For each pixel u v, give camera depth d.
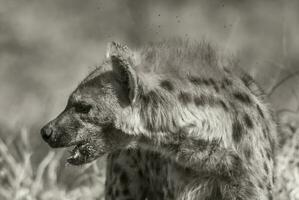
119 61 10.17
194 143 10.33
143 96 10.23
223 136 10.38
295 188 12.51
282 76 15.87
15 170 14.02
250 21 26.58
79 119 10.52
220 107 10.45
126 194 11.81
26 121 18.53
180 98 10.26
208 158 10.42
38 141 16.47
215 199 10.73
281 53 22.67
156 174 11.30
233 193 10.62
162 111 10.23
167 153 10.49
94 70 10.68
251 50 24.06
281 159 12.68
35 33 28.05
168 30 23.66
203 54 10.68
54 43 27.77
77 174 14.26
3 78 26.61
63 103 18.53
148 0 26.95
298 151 13.06
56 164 14.26
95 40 27.48
